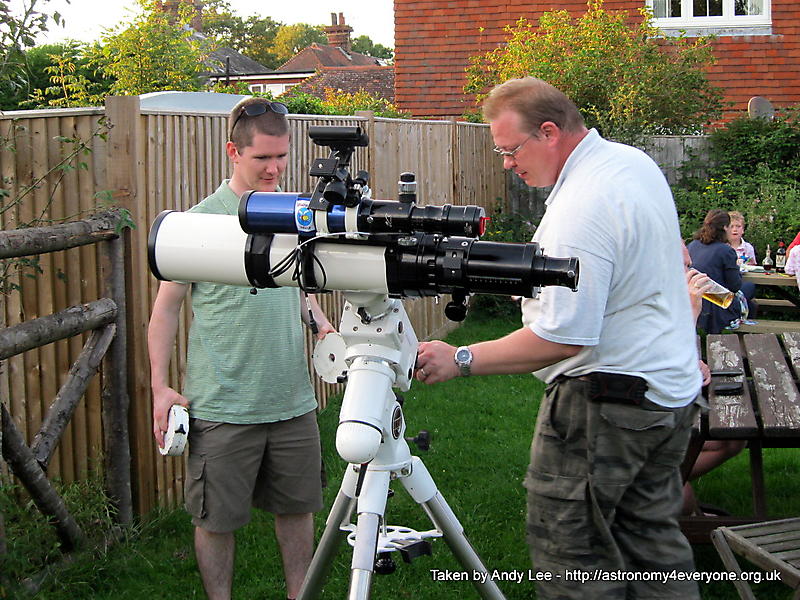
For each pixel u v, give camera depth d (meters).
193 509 3.34
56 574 3.79
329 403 6.51
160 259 2.35
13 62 3.97
